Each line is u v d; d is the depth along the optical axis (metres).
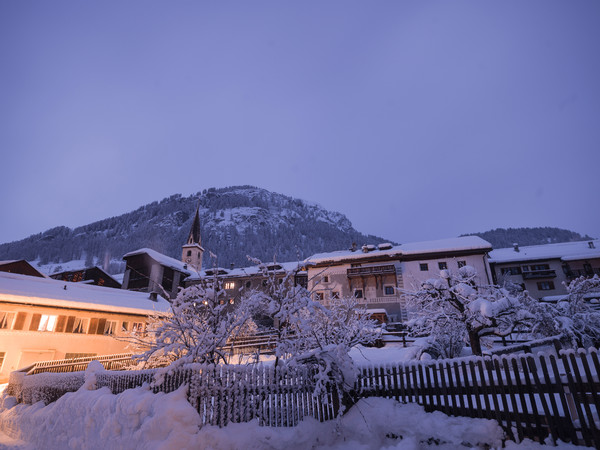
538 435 5.94
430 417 7.18
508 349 10.87
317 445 7.31
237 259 152.62
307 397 8.12
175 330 8.86
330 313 9.06
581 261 45.75
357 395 8.55
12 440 12.82
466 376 7.09
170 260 59.03
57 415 10.66
